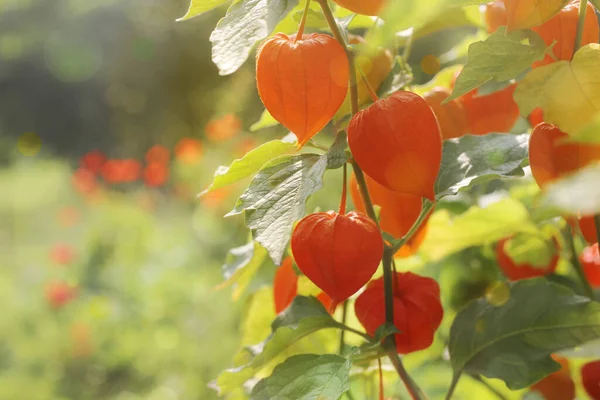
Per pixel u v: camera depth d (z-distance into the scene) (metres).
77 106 14.73
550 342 0.80
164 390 3.70
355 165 0.78
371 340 0.80
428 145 0.72
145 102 12.19
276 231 0.72
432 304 0.80
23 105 14.98
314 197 3.46
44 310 4.53
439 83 0.93
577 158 0.72
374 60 0.80
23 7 14.73
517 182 1.01
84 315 4.38
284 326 0.79
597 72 0.70
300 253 0.75
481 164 0.80
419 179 0.72
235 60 0.72
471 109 0.87
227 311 4.25
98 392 3.86
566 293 0.81
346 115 0.82
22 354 4.08
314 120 0.73
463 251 1.05
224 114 5.94
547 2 0.70
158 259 5.48
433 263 1.06
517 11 0.71
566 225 0.92
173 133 11.13
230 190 5.23
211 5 0.77
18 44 14.71
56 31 14.47
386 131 0.72
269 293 0.94
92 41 13.81
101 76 14.05
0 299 4.80
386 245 0.79
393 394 0.95
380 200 0.81
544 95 0.71
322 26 0.80
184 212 7.11
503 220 0.89
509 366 0.81
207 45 10.77
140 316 4.43
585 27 0.76
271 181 0.75
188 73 10.95
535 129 0.74
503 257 0.94
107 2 13.25
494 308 0.82
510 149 0.81
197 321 4.21
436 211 0.90
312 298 0.81
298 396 0.76
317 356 0.78
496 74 0.73
